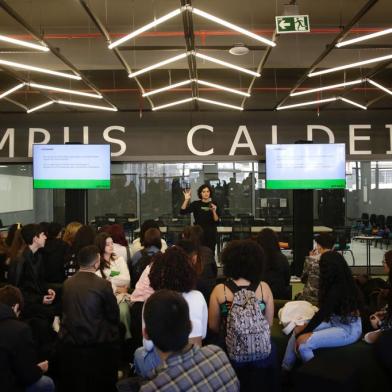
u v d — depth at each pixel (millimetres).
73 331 2986
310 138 9195
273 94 9828
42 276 3840
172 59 5406
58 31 7969
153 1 6938
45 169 7828
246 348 2412
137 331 3578
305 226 7562
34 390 2695
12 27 7742
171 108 9273
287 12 5008
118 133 9273
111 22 7773
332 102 8914
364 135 9164
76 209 7965
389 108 9141
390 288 2992
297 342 3002
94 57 7910
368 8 4406
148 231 4254
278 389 2684
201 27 7766
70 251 4125
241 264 2611
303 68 8414
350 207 11750
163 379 1400
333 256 3088
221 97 9883
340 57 7898
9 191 10258
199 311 2436
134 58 7887
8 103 9258
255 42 7715
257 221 10188
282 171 7602
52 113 9281
